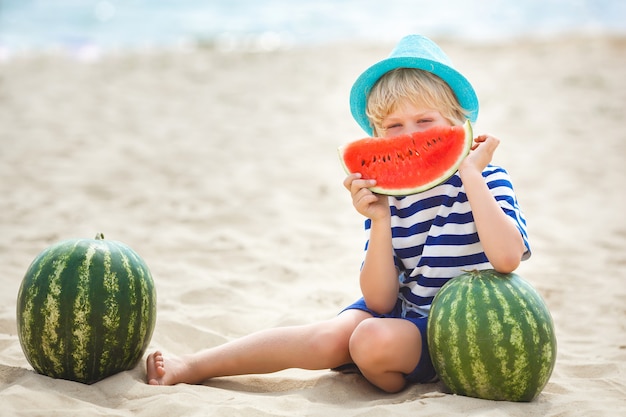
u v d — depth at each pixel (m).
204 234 7.22
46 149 10.41
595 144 10.91
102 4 30.69
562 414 3.41
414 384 3.81
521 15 27.64
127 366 3.82
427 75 3.94
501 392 3.46
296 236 7.26
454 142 3.67
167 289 5.62
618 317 5.23
